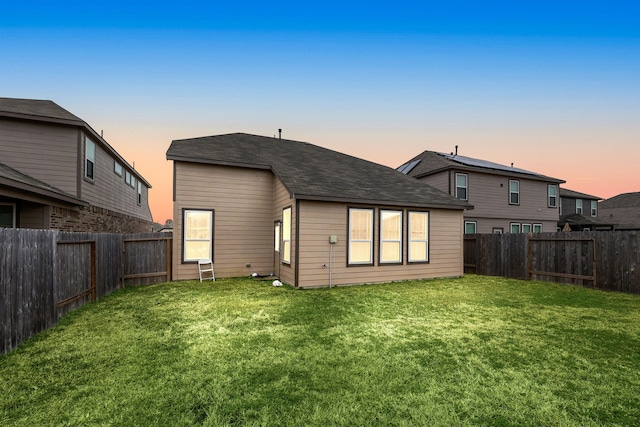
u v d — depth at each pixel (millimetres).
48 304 4676
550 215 19641
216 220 9852
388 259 9672
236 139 12664
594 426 2355
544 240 9695
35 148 9578
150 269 8898
